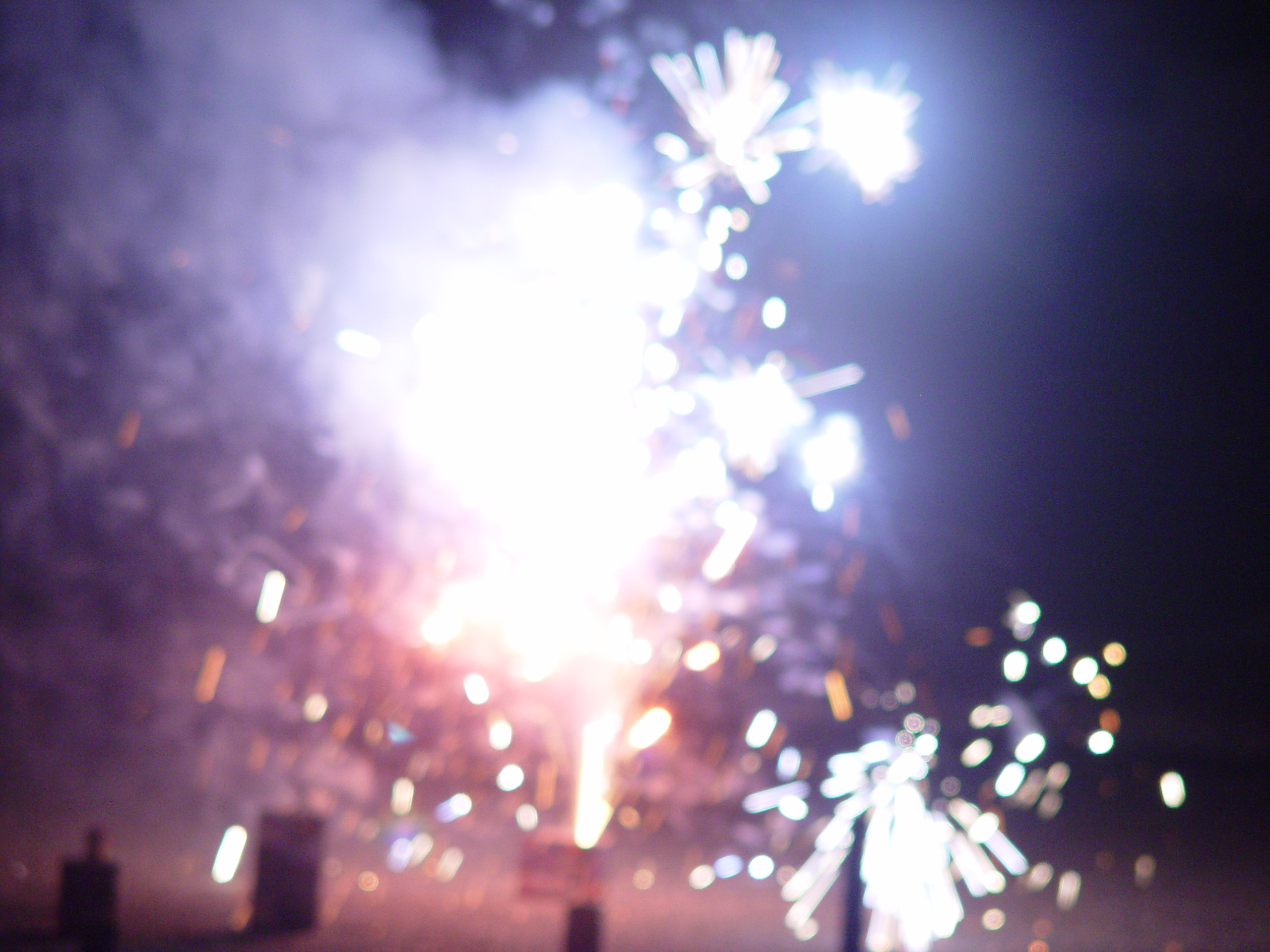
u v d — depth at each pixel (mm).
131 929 5613
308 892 5781
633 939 5805
